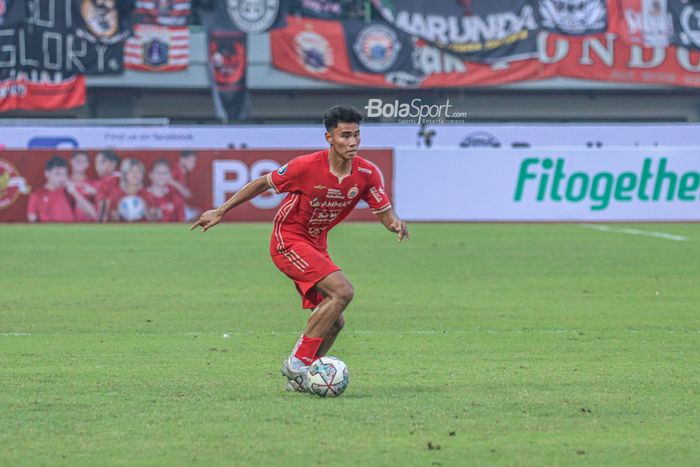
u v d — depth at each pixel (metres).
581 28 140.38
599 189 94.38
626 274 57.62
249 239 79.38
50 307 44.88
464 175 94.38
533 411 25.08
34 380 29.00
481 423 23.80
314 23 138.62
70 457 20.94
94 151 94.38
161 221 94.88
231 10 136.50
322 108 145.62
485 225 92.38
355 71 138.62
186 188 94.81
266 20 137.38
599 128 119.56
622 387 28.05
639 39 141.00
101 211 94.50
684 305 45.66
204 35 138.25
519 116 146.00
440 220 94.56
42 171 94.12
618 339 36.62
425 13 138.75
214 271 58.84
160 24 136.50
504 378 29.34
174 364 31.64
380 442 22.05
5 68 131.38
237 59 136.50
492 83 139.38
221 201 95.00
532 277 56.19
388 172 94.31
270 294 49.25
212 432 22.89
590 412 25.00
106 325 39.94
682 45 141.50
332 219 27.39
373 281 54.28
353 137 26.12
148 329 38.97
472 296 48.59
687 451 21.47
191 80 138.25
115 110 139.38
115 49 135.25
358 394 27.06
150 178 94.62
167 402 26.03
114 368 30.92
